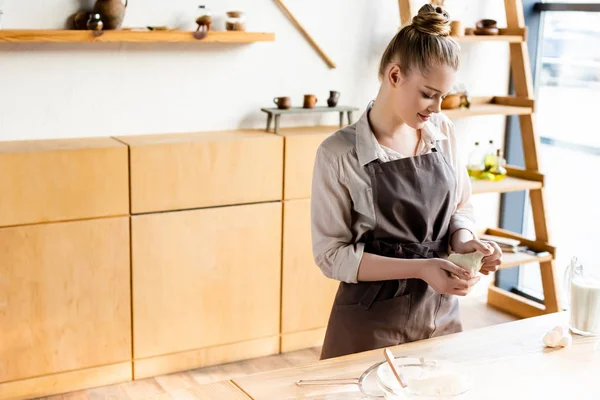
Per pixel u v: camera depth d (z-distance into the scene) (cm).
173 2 322
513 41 366
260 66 346
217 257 323
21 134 305
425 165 196
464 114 352
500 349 166
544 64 405
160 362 322
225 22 330
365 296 193
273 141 324
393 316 194
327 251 194
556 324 182
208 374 325
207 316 327
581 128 384
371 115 196
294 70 354
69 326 301
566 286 181
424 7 178
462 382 134
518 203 429
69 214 291
